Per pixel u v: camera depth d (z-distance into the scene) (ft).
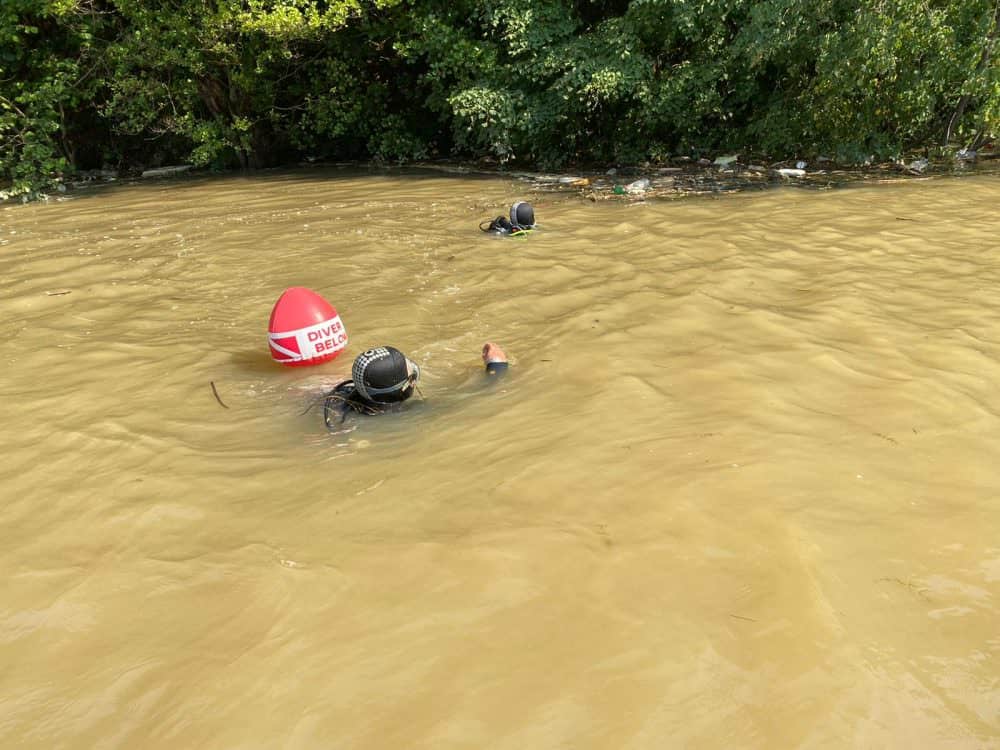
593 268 28.53
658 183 47.24
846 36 47.88
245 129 62.13
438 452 15.70
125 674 10.16
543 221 37.40
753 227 34.22
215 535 13.26
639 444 15.40
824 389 17.78
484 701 9.22
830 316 22.50
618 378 18.61
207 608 11.35
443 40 54.24
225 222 40.52
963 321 21.99
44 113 55.06
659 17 50.93
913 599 10.75
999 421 16.14
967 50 48.16
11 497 14.88
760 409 16.75
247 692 9.64
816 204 39.11
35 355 22.38
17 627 11.25
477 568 11.78
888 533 12.30
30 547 13.26
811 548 11.88
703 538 12.24
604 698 9.16
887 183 44.62
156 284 29.19
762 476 14.01
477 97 52.75
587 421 16.53
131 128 63.26
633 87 50.39
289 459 15.90
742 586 11.06
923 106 49.67
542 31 52.21
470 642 10.24
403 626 10.63
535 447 15.55
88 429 17.60
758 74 53.36
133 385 20.08
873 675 9.37
